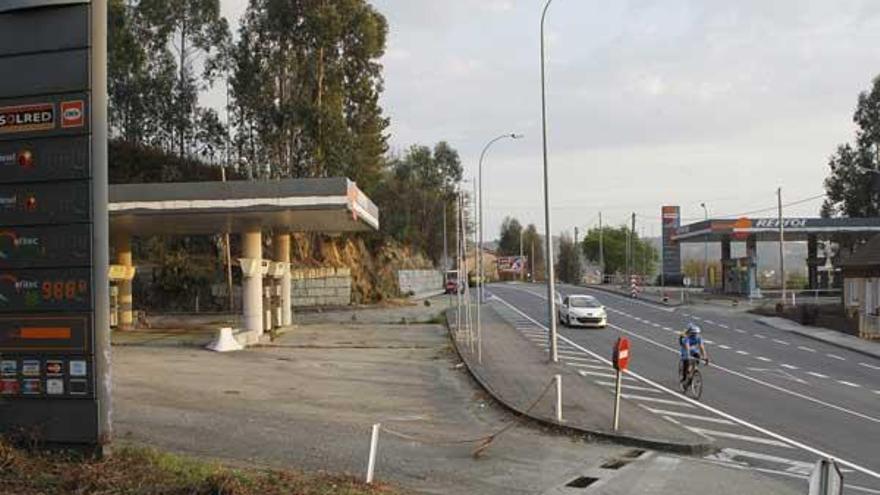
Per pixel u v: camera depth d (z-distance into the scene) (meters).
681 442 14.73
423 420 16.94
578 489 11.23
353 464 12.05
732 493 11.24
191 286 54.31
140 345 30.69
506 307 57.97
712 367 29.36
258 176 60.06
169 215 31.12
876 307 41.78
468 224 101.12
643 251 128.75
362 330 39.44
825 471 5.90
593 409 18.62
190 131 63.28
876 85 81.69
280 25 57.12
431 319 46.72
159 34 61.38
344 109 60.59
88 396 9.62
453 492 10.75
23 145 9.96
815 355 34.16
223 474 8.64
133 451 10.08
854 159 82.94
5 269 9.92
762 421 18.44
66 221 9.82
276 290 39.47
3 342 9.87
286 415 16.66
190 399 18.27
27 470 8.77
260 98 57.62
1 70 10.05
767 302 62.69
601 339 37.94
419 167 108.81
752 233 68.25
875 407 20.98
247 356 28.20
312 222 36.09
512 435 15.60
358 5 59.25
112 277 37.03
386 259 77.12
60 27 9.90
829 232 68.94
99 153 9.81
